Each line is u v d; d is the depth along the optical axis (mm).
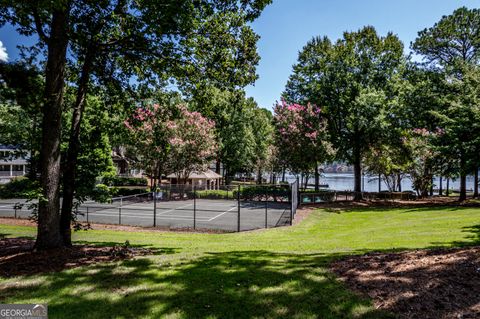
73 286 6059
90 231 16531
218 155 53219
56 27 8672
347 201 31875
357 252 8781
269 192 34625
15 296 5617
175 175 40594
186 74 11102
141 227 18531
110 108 12680
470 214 17594
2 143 10570
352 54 31922
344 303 4992
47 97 8672
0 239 12648
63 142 12133
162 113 13492
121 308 5102
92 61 10625
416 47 31688
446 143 22531
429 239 10852
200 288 5844
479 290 5027
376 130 29922
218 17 10250
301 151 30641
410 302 4863
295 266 7098
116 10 9336
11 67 7773
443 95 27281
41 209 9008
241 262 7645
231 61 10914
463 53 30031
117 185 48688
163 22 8703
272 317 4711
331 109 33188
